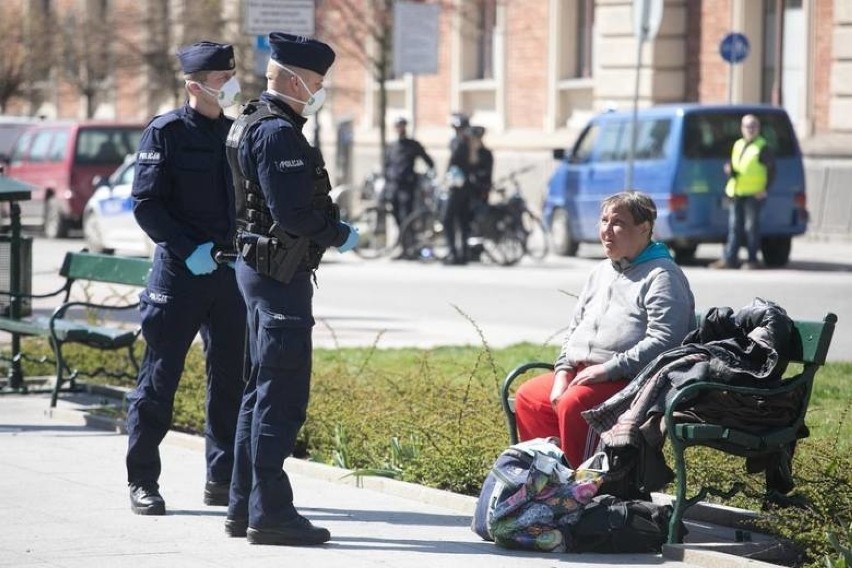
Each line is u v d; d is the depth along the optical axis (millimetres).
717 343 18266
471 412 24422
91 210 70438
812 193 69688
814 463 20484
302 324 18328
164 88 99062
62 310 28734
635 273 19656
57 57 115688
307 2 48469
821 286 50625
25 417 28141
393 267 61625
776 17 72688
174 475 23031
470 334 39656
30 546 18297
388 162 65750
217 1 90188
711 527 19328
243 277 18453
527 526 18062
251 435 18656
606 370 19234
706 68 75500
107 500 21000
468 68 92000
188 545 18422
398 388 27344
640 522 18062
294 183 17828
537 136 85375
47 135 83500
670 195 58500
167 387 20516
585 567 17328
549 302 47688
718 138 58938
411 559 17750
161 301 20516
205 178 20594
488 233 62000
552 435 20422
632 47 77562
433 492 21266
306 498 21562
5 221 81812
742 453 17984
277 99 18250
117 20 101688
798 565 17578
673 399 17625
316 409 25516
